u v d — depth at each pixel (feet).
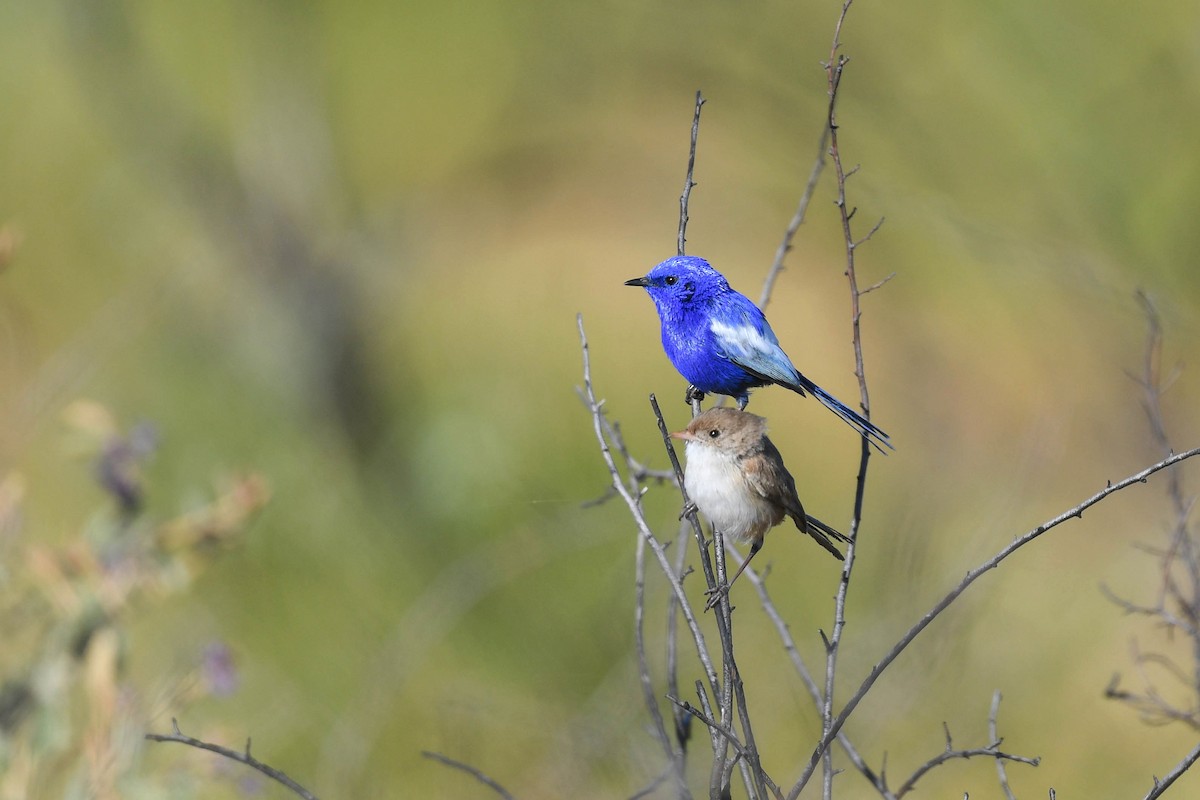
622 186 72.90
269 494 25.25
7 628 23.00
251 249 59.16
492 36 69.26
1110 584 45.52
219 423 45.52
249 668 34.35
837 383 59.88
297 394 49.57
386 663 33.55
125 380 46.80
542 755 32.04
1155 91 54.19
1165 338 53.88
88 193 59.93
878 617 33.19
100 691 22.17
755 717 32.60
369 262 61.36
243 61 64.95
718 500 23.73
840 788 30.96
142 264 57.06
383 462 43.70
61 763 22.82
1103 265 54.70
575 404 43.73
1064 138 55.36
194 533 24.27
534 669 35.32
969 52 55.67
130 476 24.30
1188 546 27.25
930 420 54.29
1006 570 40.14
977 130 56.08
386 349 54.24
